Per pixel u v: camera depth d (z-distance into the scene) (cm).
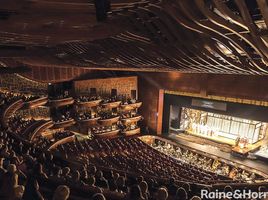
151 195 600
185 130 2717
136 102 2706
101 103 2473
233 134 2508
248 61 687
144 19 618
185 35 630
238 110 2058
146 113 2744
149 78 2670
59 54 1495
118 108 2638
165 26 625
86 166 926
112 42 920
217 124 2597
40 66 2291
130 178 827
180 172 1614
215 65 834
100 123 2377
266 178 1641
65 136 2100
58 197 343
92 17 542
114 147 2103
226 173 1889
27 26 588
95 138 2348
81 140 2298
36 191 403
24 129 1762
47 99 2120
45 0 429
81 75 2548
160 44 748
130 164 1675
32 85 2295
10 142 995
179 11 510
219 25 476
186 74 2359
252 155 2125
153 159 1956
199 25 529
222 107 2152
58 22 574
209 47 652
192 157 2147
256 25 450
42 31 639
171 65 1039
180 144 2333
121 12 601
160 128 2672
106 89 2605
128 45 894
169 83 2506
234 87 2047
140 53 947
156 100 2636
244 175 1803
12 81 2166
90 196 487
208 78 2200
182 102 2459
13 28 579
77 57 1419
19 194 372
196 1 419
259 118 1947
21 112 2189
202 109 2295
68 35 691
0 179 390
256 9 445
